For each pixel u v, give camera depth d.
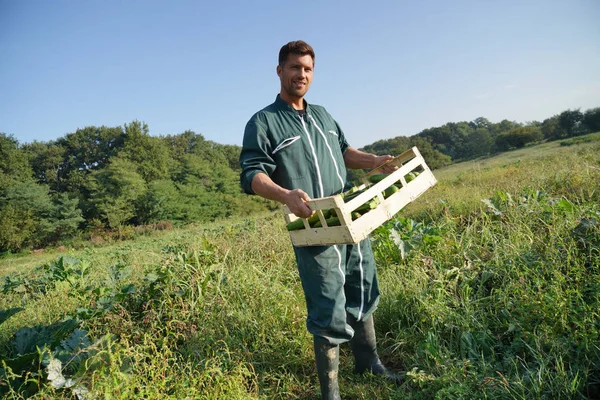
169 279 4.44
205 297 4.20
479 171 14.30
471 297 3.67
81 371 2.73
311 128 2.85
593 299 2.99
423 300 3.64
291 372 3.23
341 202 2.27
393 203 2.61
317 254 2.64
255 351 3.41
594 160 9.73
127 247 18.19
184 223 45.34
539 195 5.99
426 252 4.91
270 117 2.75
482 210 6.09
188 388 2.67
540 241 4.05
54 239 43.12
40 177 70.06
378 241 5.41
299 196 2.38
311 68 2.79
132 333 3.59
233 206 51.50
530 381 2.46
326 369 2.72
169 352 2.97
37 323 4.46
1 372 2.84
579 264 3.41
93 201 46.47
